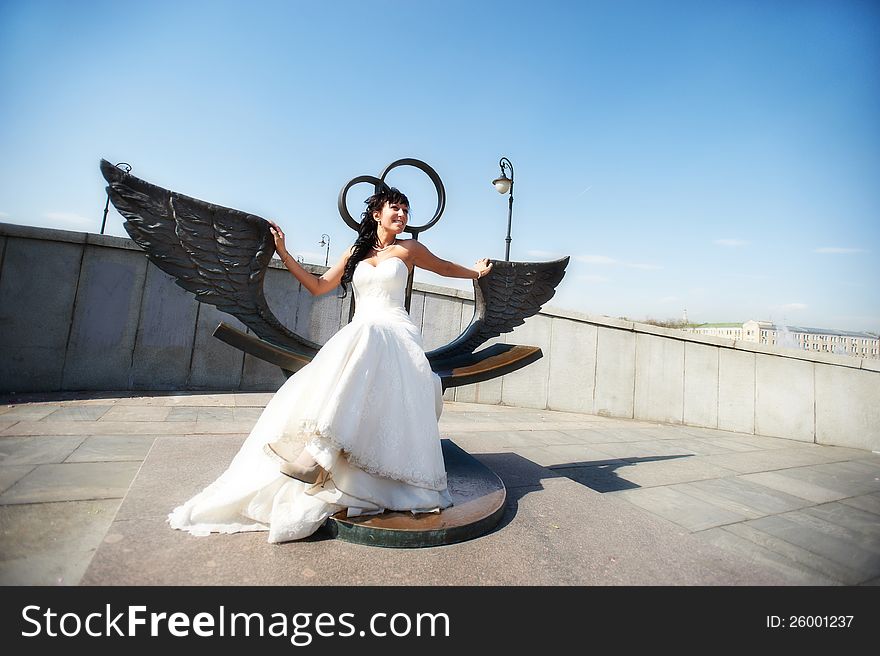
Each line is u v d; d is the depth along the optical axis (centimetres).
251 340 277
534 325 860
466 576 185
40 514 236
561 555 209
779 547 282
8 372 614
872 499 411
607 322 873
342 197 308
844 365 768
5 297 614
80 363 651
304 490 214
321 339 795
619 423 795
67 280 646
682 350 865
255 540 199
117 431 437
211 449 340
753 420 816
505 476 335
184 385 707
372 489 223
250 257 277
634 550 221
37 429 427
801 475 500
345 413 203
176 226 256
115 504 257
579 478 423
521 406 851
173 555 182
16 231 615
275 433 216
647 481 428
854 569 251
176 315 704
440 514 227
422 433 234
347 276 293
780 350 808
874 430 738
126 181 244
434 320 855
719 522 325
